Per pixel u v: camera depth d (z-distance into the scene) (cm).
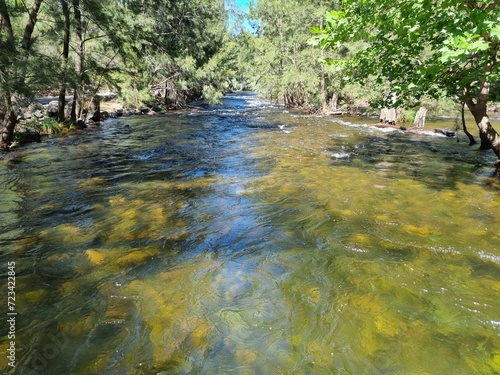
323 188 673
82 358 257
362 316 304
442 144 1153
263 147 1121
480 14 407
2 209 565
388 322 296
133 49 1888
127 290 343
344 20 541
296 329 289
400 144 1159
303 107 2730
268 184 704
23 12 1174
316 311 312
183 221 520
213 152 1045
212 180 740
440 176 756
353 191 653
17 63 935
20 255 411
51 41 1421
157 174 794
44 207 575
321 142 1207
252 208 573
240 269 385
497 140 794
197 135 1395
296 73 2477
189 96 3769
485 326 289
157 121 1898
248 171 814
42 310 312
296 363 253
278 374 243
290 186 689
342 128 1580
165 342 273
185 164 891
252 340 277
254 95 4988
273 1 2766
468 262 389
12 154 1005
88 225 502
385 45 667
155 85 2608
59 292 339
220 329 289
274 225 504
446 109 1850
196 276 370
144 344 271
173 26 2817
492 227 481
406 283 352
